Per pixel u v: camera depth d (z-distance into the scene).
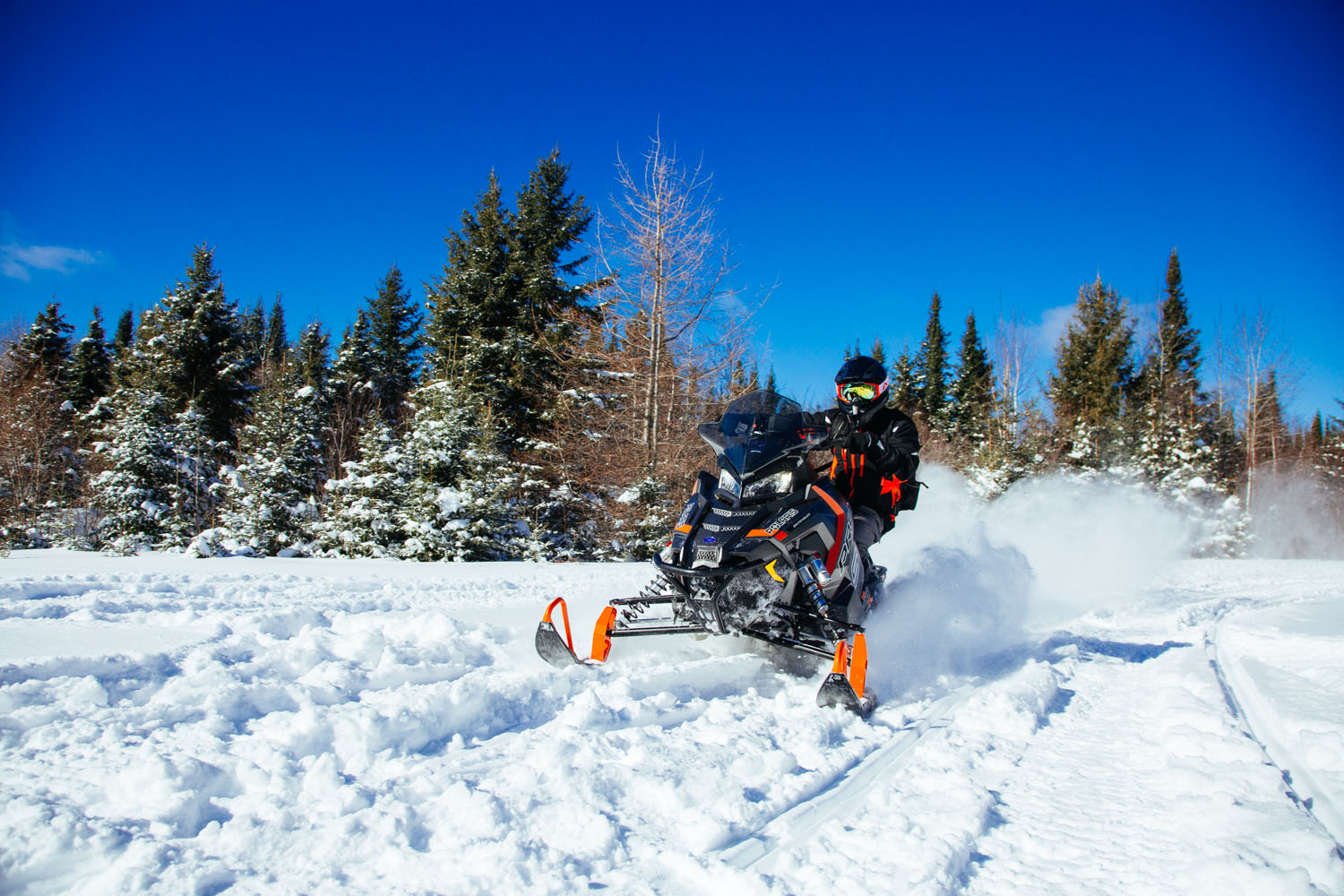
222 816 2.15
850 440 4.35
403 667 3.61
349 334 35.75
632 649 4.36
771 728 3.11
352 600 5.97
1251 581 10.45
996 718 3.41
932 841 2.10
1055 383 39.44
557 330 21.88
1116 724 3.47
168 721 2.76
